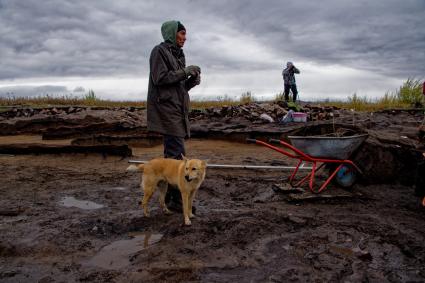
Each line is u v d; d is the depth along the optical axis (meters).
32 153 9.58
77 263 3.90
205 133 12.68
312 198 5.85
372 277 3.59
